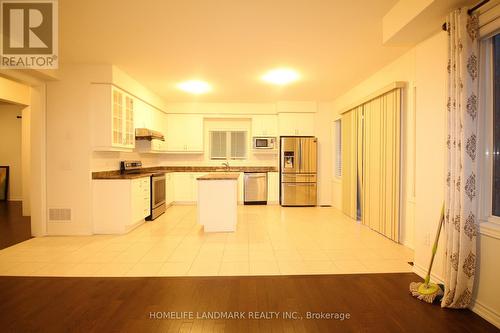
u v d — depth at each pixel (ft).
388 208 13.61
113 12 9.11
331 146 23.38
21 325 6.78
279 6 8.77
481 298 7.19
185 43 11.49
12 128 24.39
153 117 20.51
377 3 8.66
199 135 23.94
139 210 15.78
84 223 14.30
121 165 17.33
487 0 6.57
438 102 8.68
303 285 8.91
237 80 16.81
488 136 7.27
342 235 14.42
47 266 10.35
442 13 7.68
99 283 9.00
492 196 7.27
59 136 14.12
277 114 23.88
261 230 15.42
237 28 10.18
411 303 7.82
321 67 14.38
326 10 9.02
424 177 9.36
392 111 13.16
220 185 14.97
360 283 9.05
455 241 7.25
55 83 14.06
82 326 6.75
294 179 22.91
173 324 6.84
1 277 9.44
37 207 14.14
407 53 12.42
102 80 13.99
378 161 14.56
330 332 6.56
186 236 14.20
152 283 9.01
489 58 7.25
